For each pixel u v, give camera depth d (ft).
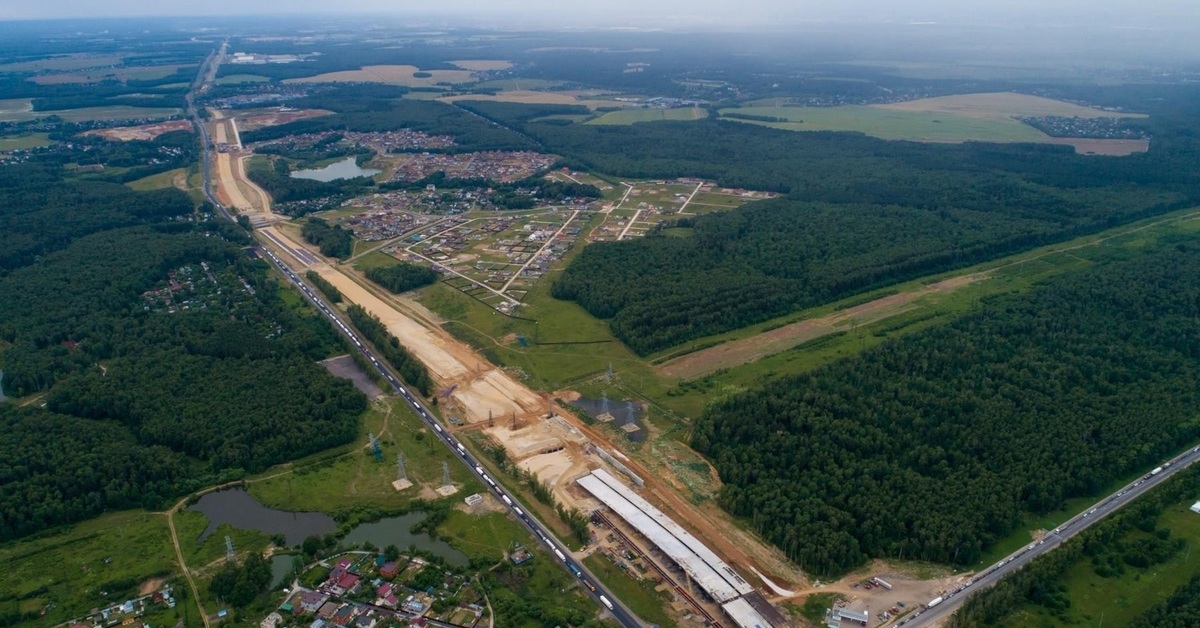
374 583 583.58
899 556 620.08
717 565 596.70
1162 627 531.50
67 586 588.91
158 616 558.97
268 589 583.99
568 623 548.72
